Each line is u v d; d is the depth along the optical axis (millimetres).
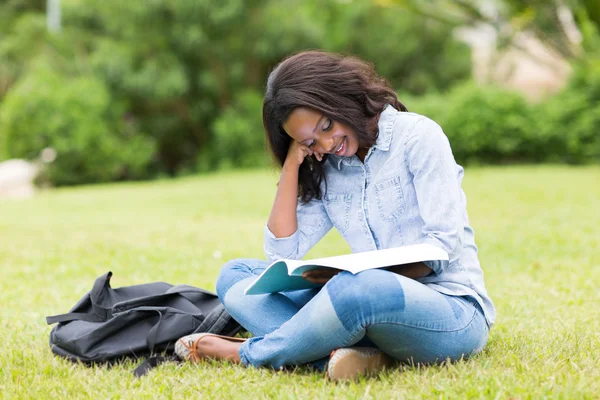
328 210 3639
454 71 25484
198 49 22781
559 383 2971
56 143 20531
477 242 7863
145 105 24141
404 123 3365
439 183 3254
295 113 3268
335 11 25266
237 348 3617
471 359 3363
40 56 23781
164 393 3209
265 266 3826
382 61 25391
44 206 13953
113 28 22828
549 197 11656
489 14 19594
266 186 15758
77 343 3805
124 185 19781
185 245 8266
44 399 3174
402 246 3422
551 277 5949
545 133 19172
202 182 18219
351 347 3219
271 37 22766
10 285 6273
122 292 4281
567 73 20422
